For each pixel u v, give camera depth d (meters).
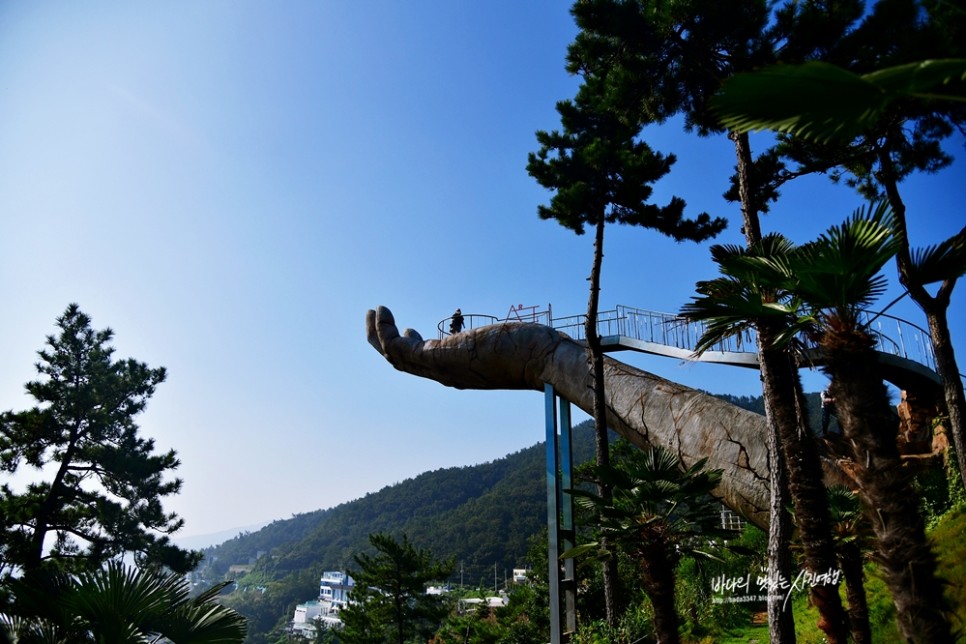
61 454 26.23
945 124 13.18
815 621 13.15
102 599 7.30
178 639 7.60
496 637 32.22
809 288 6.65
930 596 5.43
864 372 6.19
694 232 18.55
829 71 3.66
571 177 18.38
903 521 5.67
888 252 6.31
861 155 14.17
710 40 13.35
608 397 17.83
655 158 17.50
